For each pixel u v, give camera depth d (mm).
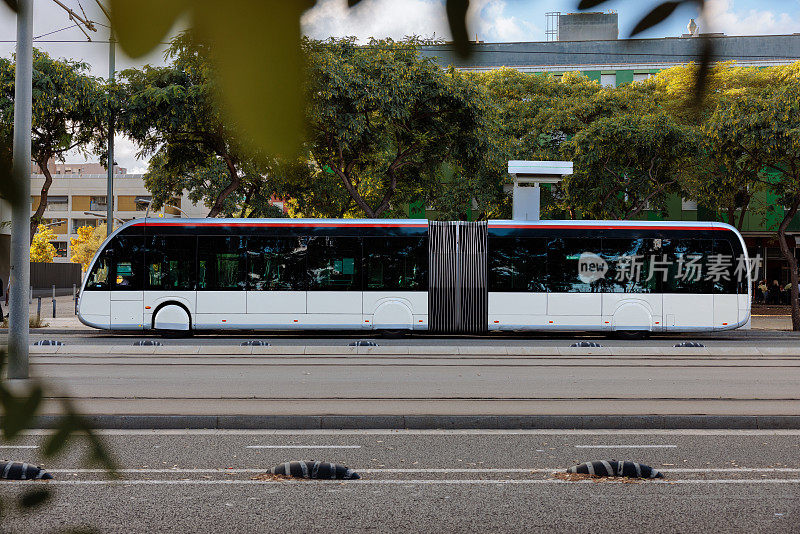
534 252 21078
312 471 6719
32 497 662
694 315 20781
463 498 6043
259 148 562
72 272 61312
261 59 535
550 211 34469
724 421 9016
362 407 9609
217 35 523
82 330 23891
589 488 6359
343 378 12789
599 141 27125
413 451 7766
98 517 5414
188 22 520
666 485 6469
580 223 21109
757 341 22297
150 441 8172
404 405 9805
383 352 17094
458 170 31078
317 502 5910
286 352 16953
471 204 34156
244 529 5195
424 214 37125
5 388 557
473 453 7691
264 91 544
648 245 20938
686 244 20875
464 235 21125
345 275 20953
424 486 6410
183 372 13539
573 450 7855
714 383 12375
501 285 21078
